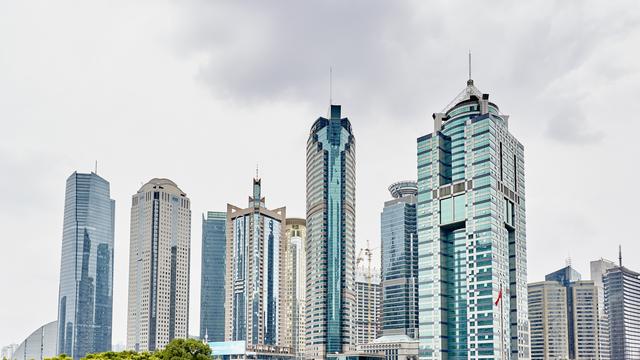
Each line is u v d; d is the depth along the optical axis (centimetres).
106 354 19150
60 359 16662
